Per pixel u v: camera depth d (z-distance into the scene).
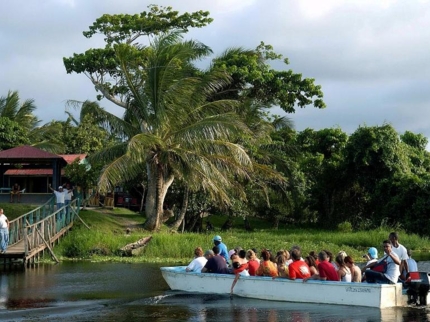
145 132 38.72
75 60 41.78
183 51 38.03
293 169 47.34
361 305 17.89
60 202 35.59
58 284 22.59
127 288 21.64
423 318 16.58
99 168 38.91
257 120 44.25
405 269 18.66
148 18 45.94
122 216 41.50
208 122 35.81
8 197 40.53
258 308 17.94
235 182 41.16
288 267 18.92
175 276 20.95
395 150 47.09
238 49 47.69
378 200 46.56
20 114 59.09
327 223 49.56
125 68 37.34
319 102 47.53
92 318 16.67
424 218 42.56
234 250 22.33
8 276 24.75
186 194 40.56
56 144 52.75
